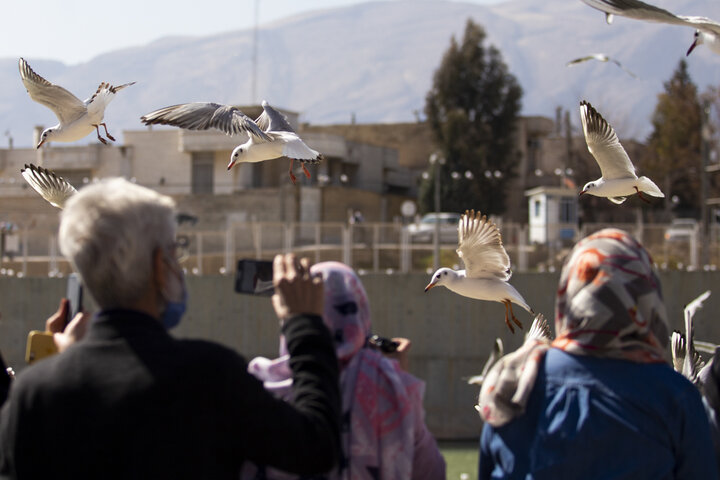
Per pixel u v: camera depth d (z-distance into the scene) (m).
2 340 29.95
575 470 3.50
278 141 6.07
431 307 29.89
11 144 52.47
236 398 2.98
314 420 3.16
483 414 3.78
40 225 44.25
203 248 32.22
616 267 3.59
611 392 3.52
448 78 60.81
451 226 38.81
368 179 60.53
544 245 31.41
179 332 29.94
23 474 2.92
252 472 3.83
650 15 4.76
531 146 64.81
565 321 3.70
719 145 60.53
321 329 3.43
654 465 3.46
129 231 3.06
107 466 2.85
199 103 5.91
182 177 52.72
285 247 31.70
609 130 6.11
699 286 29.52
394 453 3.88
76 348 3.03
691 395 3.58
